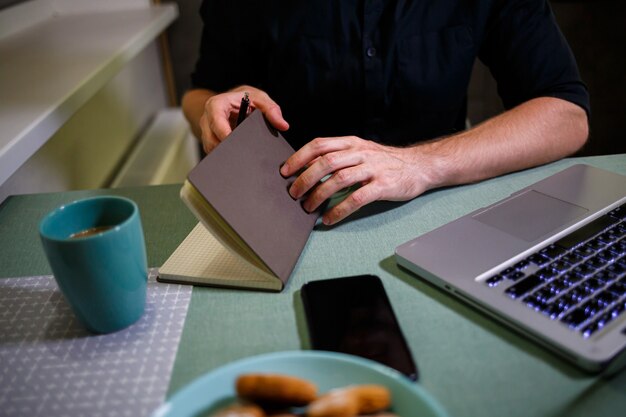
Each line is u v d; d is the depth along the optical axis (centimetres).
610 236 59
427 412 36
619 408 40
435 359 46
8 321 54
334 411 35
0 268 64
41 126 84
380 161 71
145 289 53
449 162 76
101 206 54
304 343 49
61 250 45
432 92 111
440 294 54
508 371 44
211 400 39
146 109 200
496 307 49
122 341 51
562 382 43
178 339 50
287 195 65
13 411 43
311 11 109
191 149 198
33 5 158
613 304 48
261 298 56
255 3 113
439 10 106
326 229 68
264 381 38
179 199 79
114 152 167
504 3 105
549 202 67
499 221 63
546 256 56
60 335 52
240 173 59
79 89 100
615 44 184
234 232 54
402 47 107
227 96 83
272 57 115
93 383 46
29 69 113
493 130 83
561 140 84
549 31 103
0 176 71
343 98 113
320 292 55
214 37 122
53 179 122
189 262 61
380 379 39
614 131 191
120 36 140
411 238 65
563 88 96
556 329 46
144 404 43
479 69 199
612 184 72
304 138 121
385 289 56
